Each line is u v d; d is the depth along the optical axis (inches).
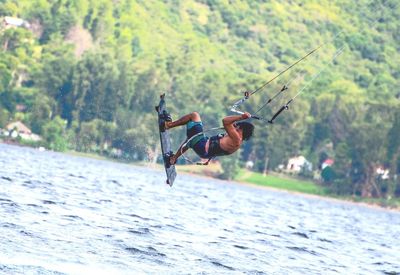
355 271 3656.5
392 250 5497.1
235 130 2353.6
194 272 2864.2
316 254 4195.4
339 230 7204.7
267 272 3157.0
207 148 2370.8
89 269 2586.1
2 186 5290.4
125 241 3385.8
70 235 3289.9
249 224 5821.9
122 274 2598.4
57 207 4446.4
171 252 3275.1
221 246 3828.7
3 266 2412.6
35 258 2620.6
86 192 6373.0
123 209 5167.3
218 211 6963.6
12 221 3408.0
